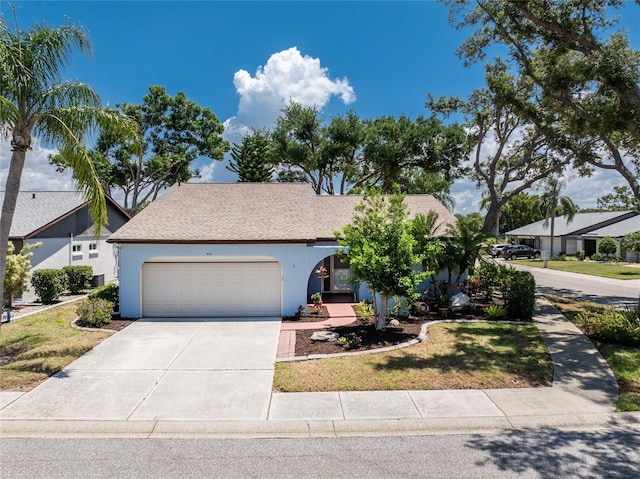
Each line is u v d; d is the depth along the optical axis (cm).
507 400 675
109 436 573
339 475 475
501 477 468
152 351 954
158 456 518
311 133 3362
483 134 2320
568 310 1416
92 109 914
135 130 995
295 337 1074
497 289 1620
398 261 1081
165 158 3494
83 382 759
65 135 897
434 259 1348
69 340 1038
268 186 1786
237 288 1362
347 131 3180
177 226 1404
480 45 1586
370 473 479
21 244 1661
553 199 4112
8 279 1348
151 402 671
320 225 1595
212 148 3847
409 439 564
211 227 1408
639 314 1095
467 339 1022
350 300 1600
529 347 955
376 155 3103
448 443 551
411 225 1134
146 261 1341
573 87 1326
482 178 2528
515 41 1469
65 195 2073
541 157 2228
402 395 695
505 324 1190
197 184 1767
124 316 1330
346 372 795
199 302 1356
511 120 2222
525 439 561
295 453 526
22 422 600
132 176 3700
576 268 3072
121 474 477
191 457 516
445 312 1327
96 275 2053
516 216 5803
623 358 874
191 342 1031
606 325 1026
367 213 1135
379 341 1009
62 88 901
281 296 1357
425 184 3503
